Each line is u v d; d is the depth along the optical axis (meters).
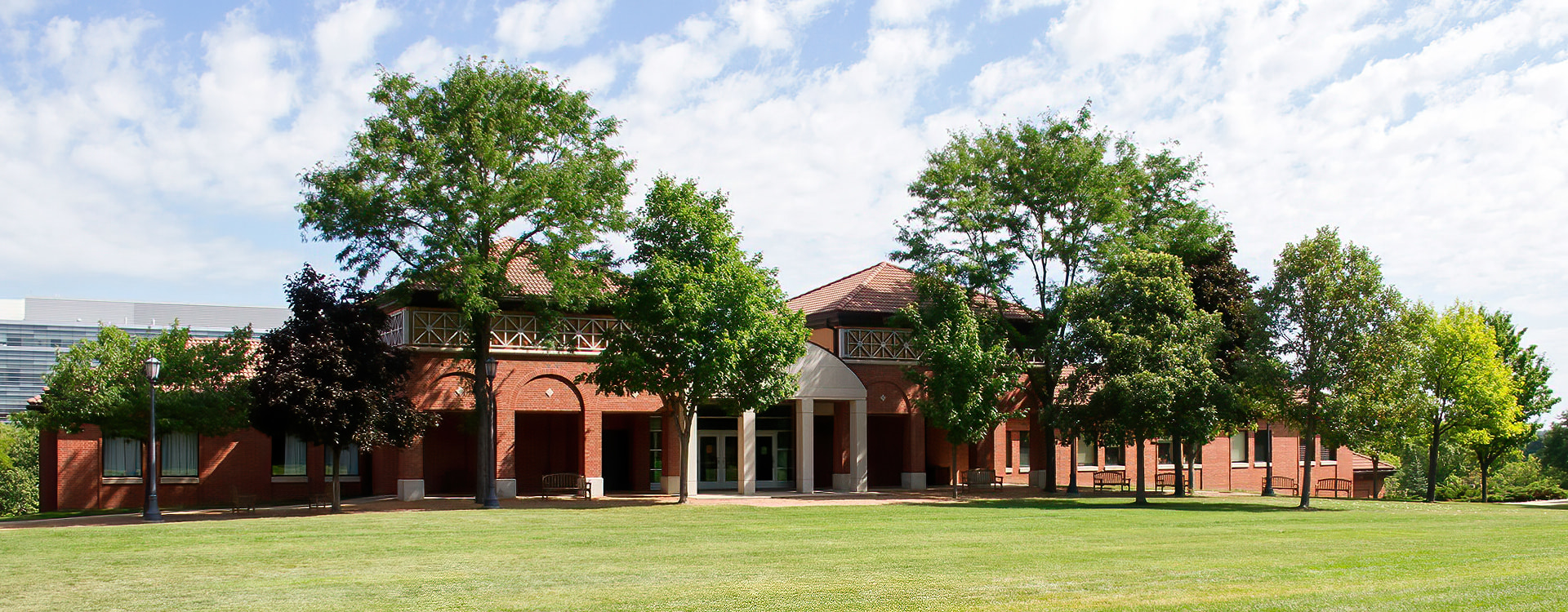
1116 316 33.38
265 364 26.81
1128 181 39.00
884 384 39.50
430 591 12.66
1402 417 31.69
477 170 29.89
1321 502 35.03
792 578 13.61
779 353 31.00
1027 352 38.62
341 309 27.12
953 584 12.79
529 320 34.50
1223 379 34.03
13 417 29.19
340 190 28.16
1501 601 10.91
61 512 30.84
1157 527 22.58
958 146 39.09
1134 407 31.23
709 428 39.69
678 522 23.83
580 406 34.84
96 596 12.53
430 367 32.69
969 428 33.97
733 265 30.77
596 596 12.06
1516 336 45.03
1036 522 23.98
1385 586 12.20
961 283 37.81
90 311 91.31
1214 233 39.59
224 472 33.66
